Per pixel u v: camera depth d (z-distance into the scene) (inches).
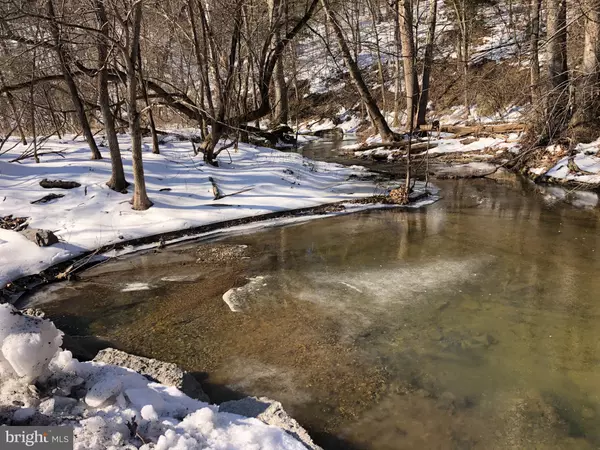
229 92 509.0
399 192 430.6
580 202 406.3
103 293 253.4
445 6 1219.9
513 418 149.7
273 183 458.3
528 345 189.3
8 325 117.6
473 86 898.1
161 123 879.7
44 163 424.2
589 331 198.2
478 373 172.6
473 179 531.5
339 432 145.0
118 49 338.3
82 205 353.1
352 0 899.4
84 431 107.1
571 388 163.3
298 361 183.5
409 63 747.4
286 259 296.2
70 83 426.3
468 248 302.0
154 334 208.2
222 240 337.7
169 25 518.9
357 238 332.5
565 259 276.5
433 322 209.8
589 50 442.9
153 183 414.0
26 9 363.3
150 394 131.5
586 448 137.2
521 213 379.2
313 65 1284.4
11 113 606.9
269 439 117.0
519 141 606.9
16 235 298.2
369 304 229.3
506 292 236.4
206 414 119.3
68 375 130.5
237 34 496.1
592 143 491.2
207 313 226.2
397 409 154.9
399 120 988.6
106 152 486.9
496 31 1063.0
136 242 326.0
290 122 1237.7
